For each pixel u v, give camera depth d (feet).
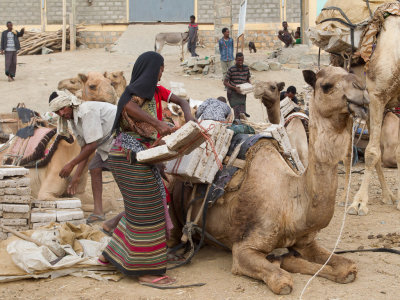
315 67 28.25
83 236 19.39
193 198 18.21
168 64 88.89
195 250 17.93
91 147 21.17
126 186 15.98
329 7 27.14
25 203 20.43
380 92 25.02
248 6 112.68
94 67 86.33
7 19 116.16
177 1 115.85
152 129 16.21
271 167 16.63
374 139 25.35
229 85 49.16
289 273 15.93
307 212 15.33
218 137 17.51
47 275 16.67
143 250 15.96
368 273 16.79
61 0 115.65
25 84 74.54
